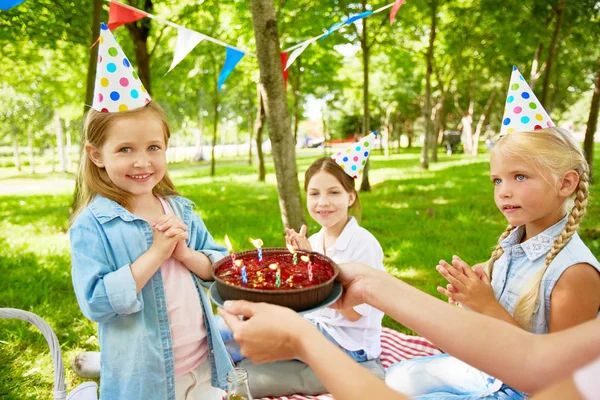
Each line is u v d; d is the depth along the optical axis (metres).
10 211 10.39
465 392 2.29
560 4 10.29
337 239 3.28
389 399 1.01
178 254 2.19
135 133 2.02
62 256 6.17
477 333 1.37
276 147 5.17
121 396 2.00
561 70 15.41
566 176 2.07
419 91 28.73
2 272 5.45
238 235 7.11
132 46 10.34
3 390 3.06
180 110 33.31
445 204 9.60
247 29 11.10
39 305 4.42
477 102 34.12
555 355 1.26
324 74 18.62
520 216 2.13
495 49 13.62
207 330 2.29
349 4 11.06
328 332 3.17
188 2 9.97
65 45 10.22
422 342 3.62
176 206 2.42
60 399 2.07
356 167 3.50
